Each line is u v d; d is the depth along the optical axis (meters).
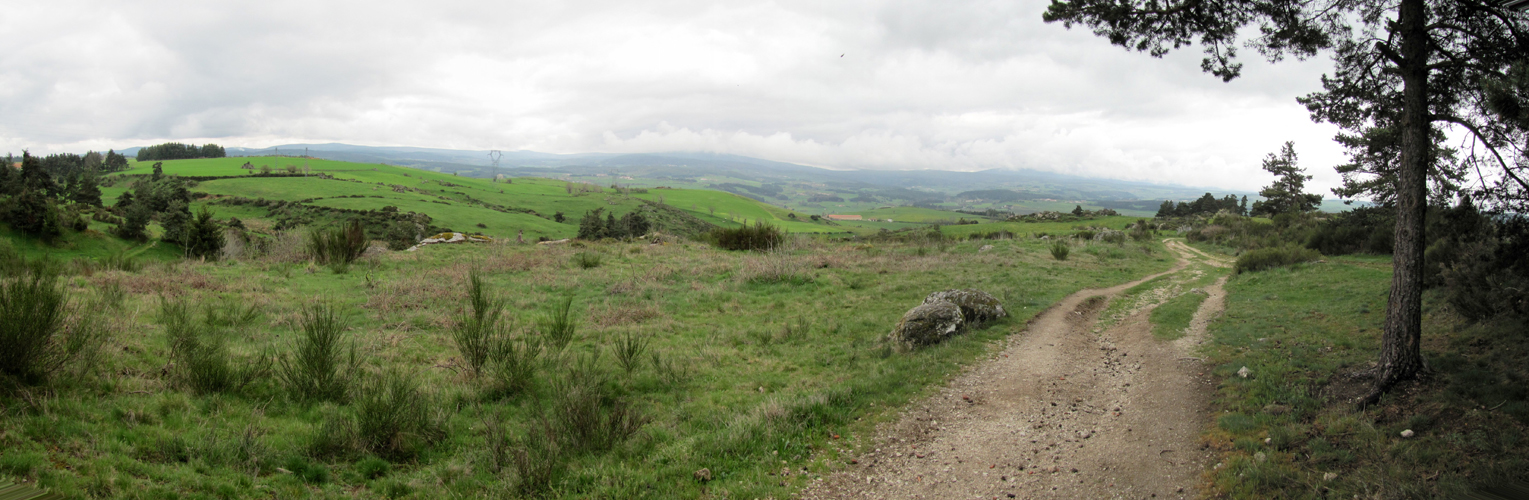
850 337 15.37
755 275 23.36
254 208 115.06
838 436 8.95
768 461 7.96
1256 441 7.69
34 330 7.39
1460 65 9.24
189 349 9.41
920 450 8.60
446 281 20.31
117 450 6.35
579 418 8.37
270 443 7.26
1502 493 5.59
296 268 21.70
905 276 25.23
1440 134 10.90
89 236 55.56
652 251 32.22
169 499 5.65
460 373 10.78
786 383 11.76
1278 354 11.41
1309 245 36.41
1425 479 6.20
